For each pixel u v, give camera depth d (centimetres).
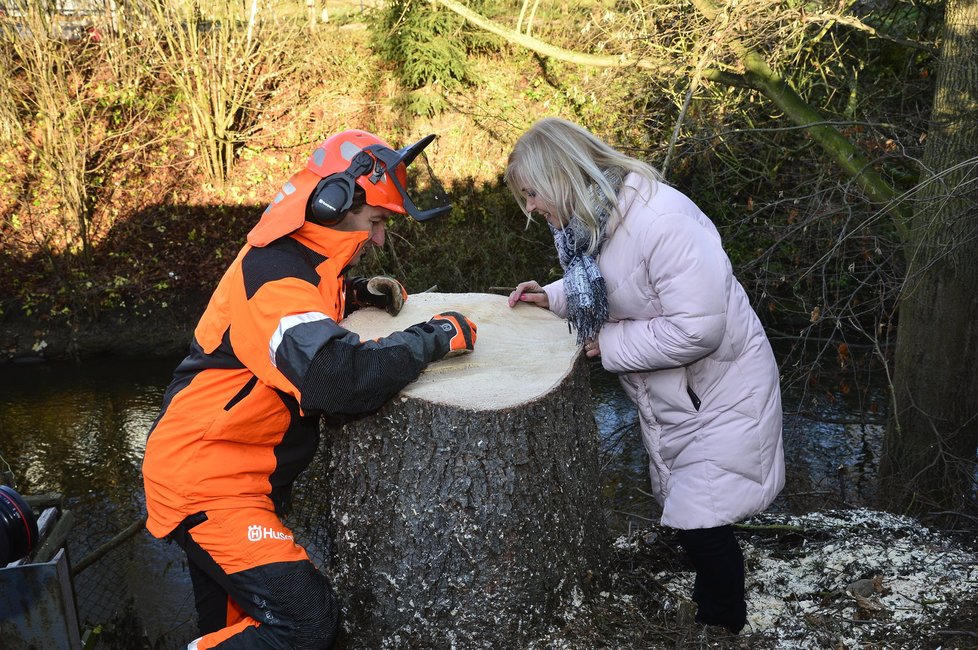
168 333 793
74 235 801
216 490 203
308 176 204
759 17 436
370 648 227
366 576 225
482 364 231
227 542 203
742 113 547
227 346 202
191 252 838
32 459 589
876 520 332
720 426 225
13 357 766
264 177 887
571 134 216
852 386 622
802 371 488
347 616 229
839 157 434
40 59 772
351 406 196
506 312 268
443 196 841
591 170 212
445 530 214
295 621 204
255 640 207
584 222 216
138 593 421
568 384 224
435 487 212
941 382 414
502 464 211
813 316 416
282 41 875
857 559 289
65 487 550
